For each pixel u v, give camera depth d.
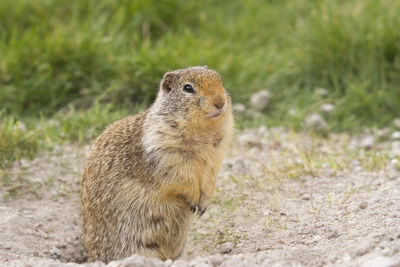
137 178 10.75
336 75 18.61
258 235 11.48
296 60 19.16
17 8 20.00
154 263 9.07
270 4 22.39
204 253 11.49
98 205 11.07
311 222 11.42
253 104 18.23
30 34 18.75
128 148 10.89
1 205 12.97
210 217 12.62
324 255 9.65
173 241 11.18
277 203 12.52
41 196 13.48
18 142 14.61
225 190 13.48
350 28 18.97
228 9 22.38
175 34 20.62
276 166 13.95
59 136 15.92
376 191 12.28
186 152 10.66
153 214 10.83
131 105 17.88
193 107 10.39
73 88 18.22
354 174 13.42
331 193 12.48
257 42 20.61
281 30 20.83
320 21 19.39
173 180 10.58
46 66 17.91
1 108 17.34
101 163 11.11
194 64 18.41
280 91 18.73
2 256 11.11
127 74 18.16
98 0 20.88
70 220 12.91
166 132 10.52
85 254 12.20
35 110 17.66
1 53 18.39
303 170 13.55
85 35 18.72
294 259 9.44
